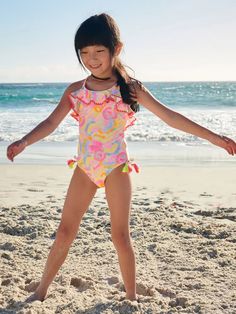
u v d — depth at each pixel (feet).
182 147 36.99
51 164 29.86
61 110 10.56
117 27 9.91
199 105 95.86
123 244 10.22
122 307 9.98
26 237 15.94
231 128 49.65
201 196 21.67
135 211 18.76
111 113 10.02
